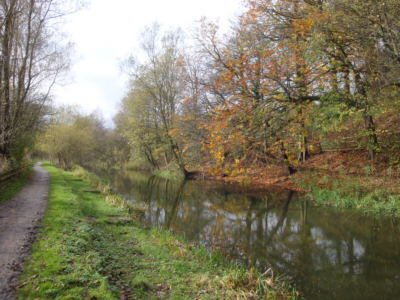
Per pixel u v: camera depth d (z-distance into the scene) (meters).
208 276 5.84
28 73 16.84
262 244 8.57
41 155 55.34
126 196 17.69
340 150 18.50
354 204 12.01
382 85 10.30
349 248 8.01
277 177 19.30
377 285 5.90
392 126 15.83
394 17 9.22
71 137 30.02
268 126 10.57
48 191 13.37
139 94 28.25
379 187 12.55
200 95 17.06
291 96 10.92
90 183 20.03
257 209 13.19
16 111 15.86
